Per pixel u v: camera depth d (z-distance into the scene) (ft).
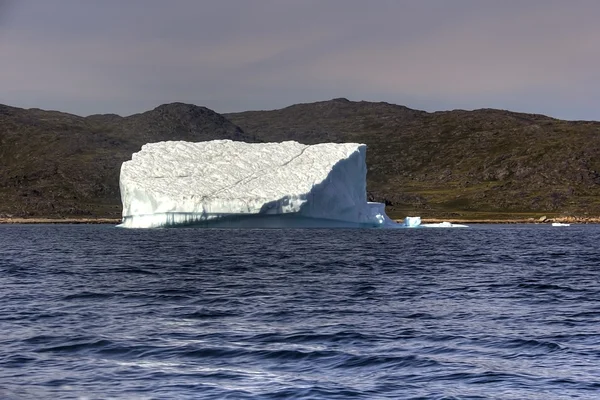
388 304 249.96
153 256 477.77
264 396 137.08
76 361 162.61
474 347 177.78
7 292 279.08
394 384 145.18
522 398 136.77
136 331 196.54
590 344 181.27
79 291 282.77
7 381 146.41
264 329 200.44
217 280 326.85
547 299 264.31
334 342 183.01
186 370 155.22
